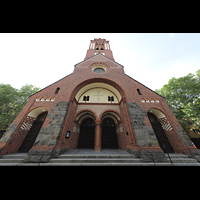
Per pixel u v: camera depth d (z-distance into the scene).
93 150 10.05
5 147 7.55
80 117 12.83
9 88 16.14
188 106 11.02
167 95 15.87
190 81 14.06
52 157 6.77
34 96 10.77
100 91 13.99
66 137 8.91
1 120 14.97
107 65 14.87
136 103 10.27
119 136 11.95
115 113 12.27
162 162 6.58
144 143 7.66
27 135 9.66
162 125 10.70
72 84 11.93
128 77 13.17
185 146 8.20
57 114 9.14
